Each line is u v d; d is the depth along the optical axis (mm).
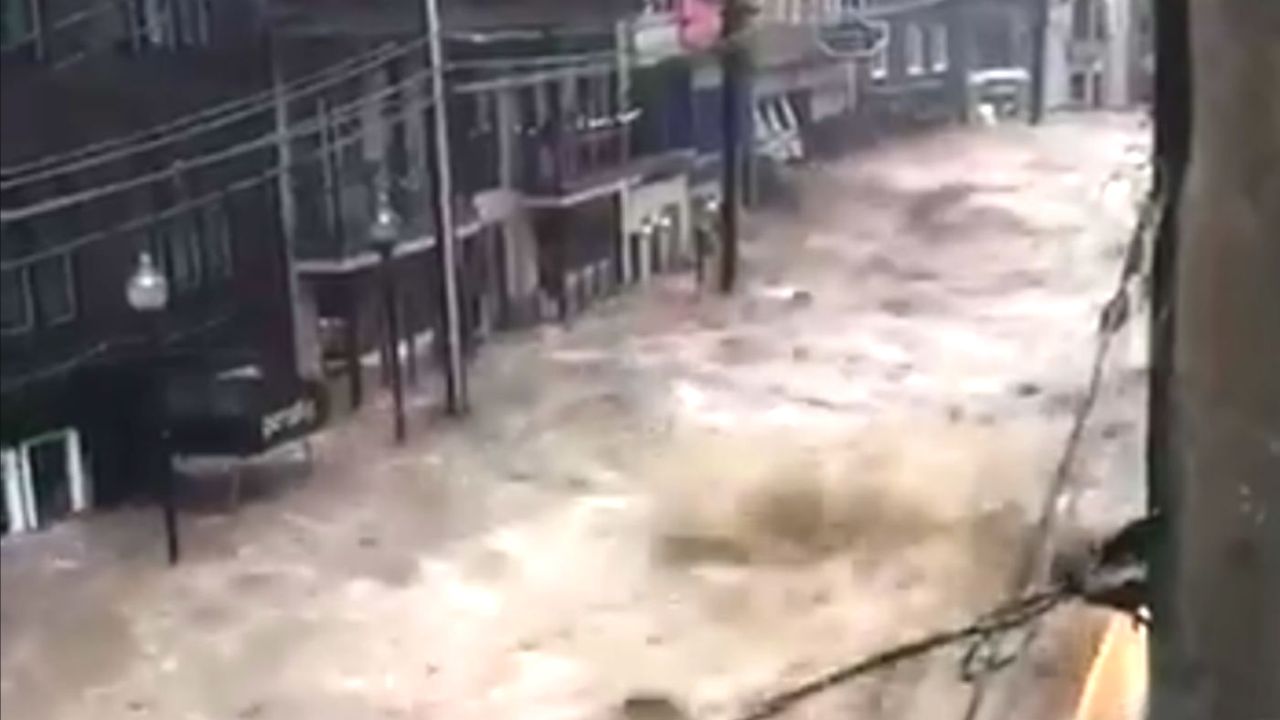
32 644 32656
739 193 38906
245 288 34094
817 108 39594
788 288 39125
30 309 32438
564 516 36156
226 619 33844
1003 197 39219
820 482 36312
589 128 37281
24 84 32156
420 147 35562
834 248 39000
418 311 36094
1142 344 36250
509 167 36688
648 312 38000
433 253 36031
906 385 37438
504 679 34500
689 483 36844
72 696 32406
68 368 32781
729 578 36000
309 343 34906
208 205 33688
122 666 33125
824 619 35812
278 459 34719
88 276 32812
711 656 35281
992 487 36500
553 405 36594
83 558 33344
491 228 36719
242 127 33781
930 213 39312
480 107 36125
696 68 38219
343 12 34375
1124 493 35656
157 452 33656
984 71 39531
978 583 35906
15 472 32656
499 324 36875
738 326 38438
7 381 32312
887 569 36281
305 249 34719
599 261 37812
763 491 36406
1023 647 35625
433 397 36312
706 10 38219
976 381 37594
